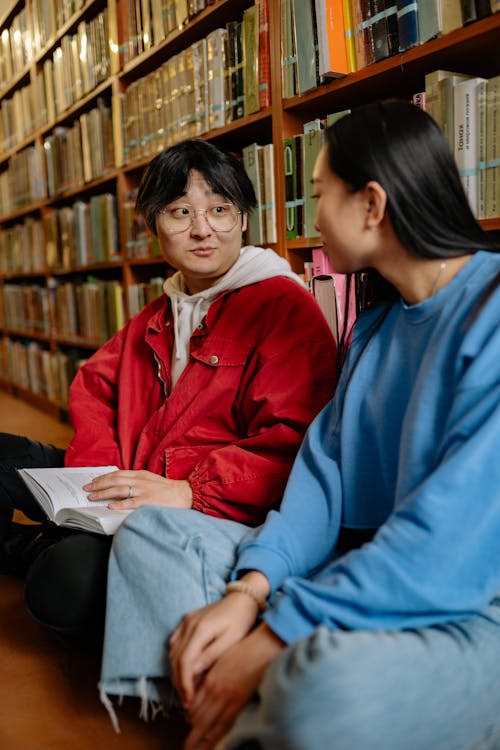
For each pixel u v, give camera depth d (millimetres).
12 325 4707
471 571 771
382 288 1027
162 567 932
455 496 754
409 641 743
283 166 1805
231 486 1151
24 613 1494
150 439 1393
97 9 2902
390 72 1505
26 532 1660
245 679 769
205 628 824
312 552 965
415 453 853
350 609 776
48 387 3996
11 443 1556
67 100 3285
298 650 697
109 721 1097
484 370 789
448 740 760
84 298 3348
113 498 1210
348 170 871
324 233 927
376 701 682
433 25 1339
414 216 853
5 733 1061
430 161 849
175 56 2197
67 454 1481
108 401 1573
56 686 1202
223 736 766
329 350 1256
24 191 4160
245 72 1898
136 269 2857
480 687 775
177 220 1297
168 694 901
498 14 1216
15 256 4520
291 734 675
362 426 1002
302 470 1045
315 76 1637
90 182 3158
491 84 1250
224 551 976
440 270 894
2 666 1273
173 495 1178
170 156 1271
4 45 4223
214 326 1348
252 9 1828
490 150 1270
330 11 1557
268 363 1245
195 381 1340
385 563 763
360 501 999
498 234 1365
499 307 815
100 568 1078
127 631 922
